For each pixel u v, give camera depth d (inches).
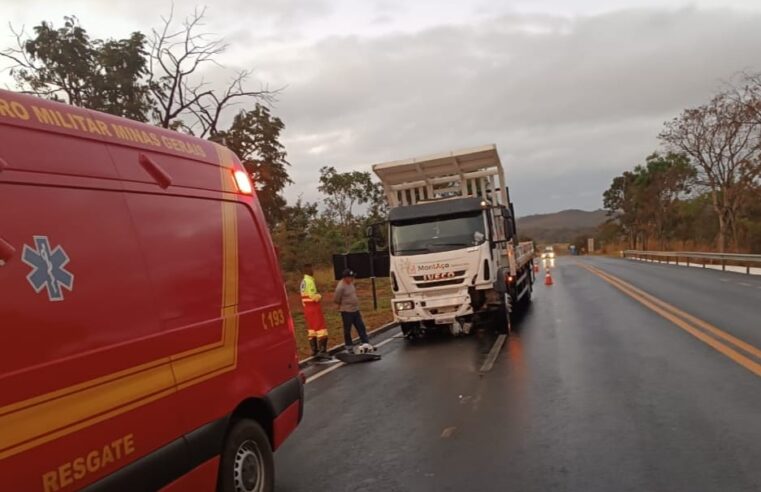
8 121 114.3
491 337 503.5
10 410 100.8
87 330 118.0
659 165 2393.0
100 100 840.3
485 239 512.7
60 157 122.4
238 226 178.5
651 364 346.3
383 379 370.3
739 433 221.6
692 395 275.9
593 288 907.4
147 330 132.9
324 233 1403.8
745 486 177.3
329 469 213.9
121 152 139.3
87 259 121.7
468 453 219.8
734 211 1553.9
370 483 197.8
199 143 172.7
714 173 1563.7
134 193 139.0
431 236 521.3
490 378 343.3
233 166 186.1
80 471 112.2
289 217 1243.2
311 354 497.4
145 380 130.1
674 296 705.0
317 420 282.8
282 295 198.4
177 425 138.3
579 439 226.4
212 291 159.2
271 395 180.1
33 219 112.7
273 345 185.8
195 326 149.0
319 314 482.0
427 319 516.7
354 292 502.6
